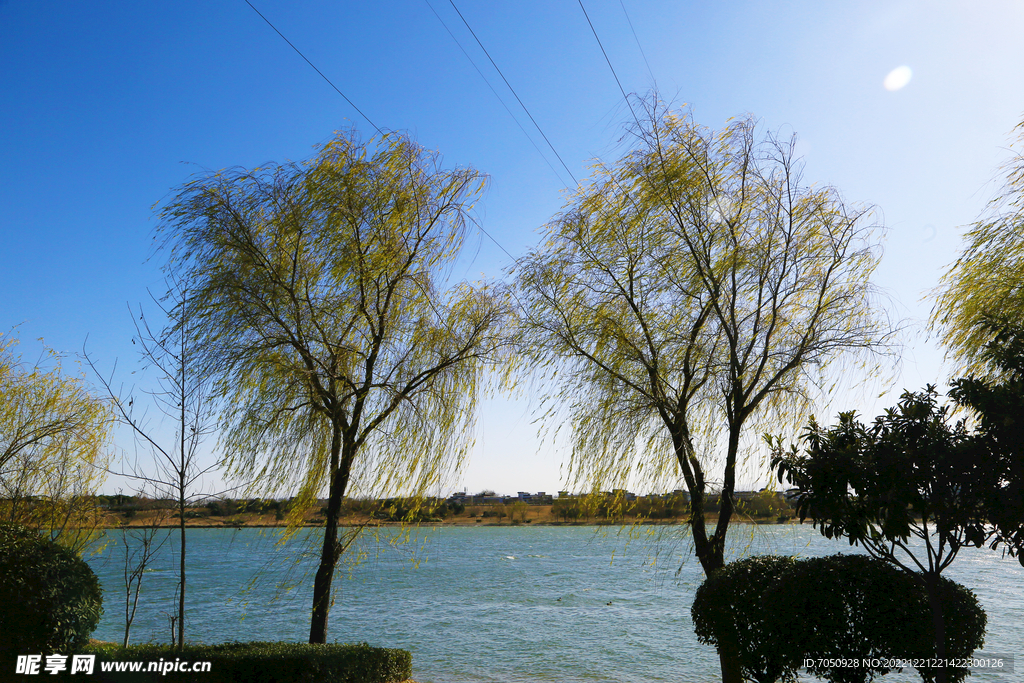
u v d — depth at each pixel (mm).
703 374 11039
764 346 10836
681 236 10922
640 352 11031
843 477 7758
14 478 14406
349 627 25016
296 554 11336
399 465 11406
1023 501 7082
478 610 30328
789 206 10906
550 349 11430
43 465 14711
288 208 11172
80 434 15125
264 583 13406
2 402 14953
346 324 11359
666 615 28531
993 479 7234
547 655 18922
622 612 29609
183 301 10352
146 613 29672
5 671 8406
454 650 19906
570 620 26891
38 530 10422
